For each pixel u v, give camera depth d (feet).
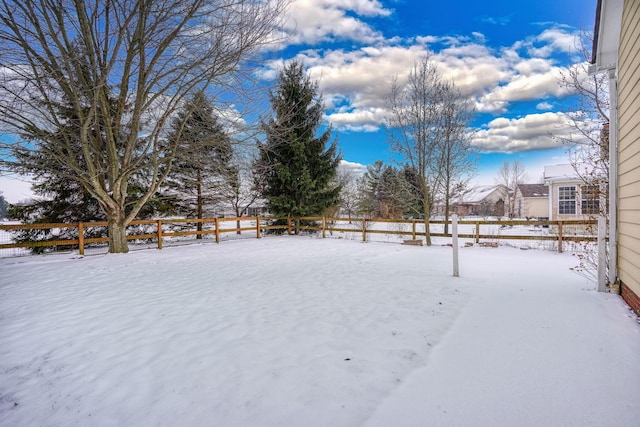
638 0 11.58
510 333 10.28
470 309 12.82
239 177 46.78
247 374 8.23
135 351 9.83
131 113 31.78
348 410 6.61
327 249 33.37
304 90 46.93
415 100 37.60
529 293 14.97
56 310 13.92
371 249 32.89
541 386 7.28
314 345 9.87
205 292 16.61
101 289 17.57
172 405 7.04
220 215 56.95
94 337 10.97
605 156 20.93
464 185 50.16
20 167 28.73
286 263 25.09
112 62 24.43
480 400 6.83
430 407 6.63
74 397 7.52
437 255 28.25
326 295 15.56
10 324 12.28
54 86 26.43
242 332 11.09
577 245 30.94
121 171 30.12
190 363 8.95
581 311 12.18
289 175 46.78
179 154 31.22
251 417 6.51
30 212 39.58
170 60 28.04
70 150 27.58
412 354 9.07
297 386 7.58
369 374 8.04
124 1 25.14
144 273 21.94
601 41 15.02
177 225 49.49
